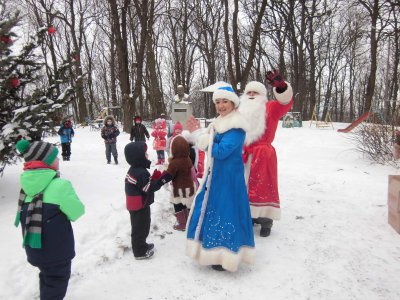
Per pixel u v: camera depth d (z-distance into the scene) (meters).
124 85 21.06
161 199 6.14
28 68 6.02
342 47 37.06
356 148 10.54
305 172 8.58
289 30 28.97
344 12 29.92
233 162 3.78
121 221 5.10
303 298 3.40
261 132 4.62
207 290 3.55
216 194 3.78
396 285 3.57
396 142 6.80
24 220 2.94
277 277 3.77
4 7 5.57
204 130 4.09
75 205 2.95
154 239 4.77
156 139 10.38
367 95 22.98
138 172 4.00
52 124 5.92
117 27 20.48
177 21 30.39
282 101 4.50
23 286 3.51
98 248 4.31
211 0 32.94
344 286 3.58
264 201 4.63
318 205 6.07
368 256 4.18
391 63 30.81
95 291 3.54
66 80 6.36
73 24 28.80
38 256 2.91
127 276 3.81
